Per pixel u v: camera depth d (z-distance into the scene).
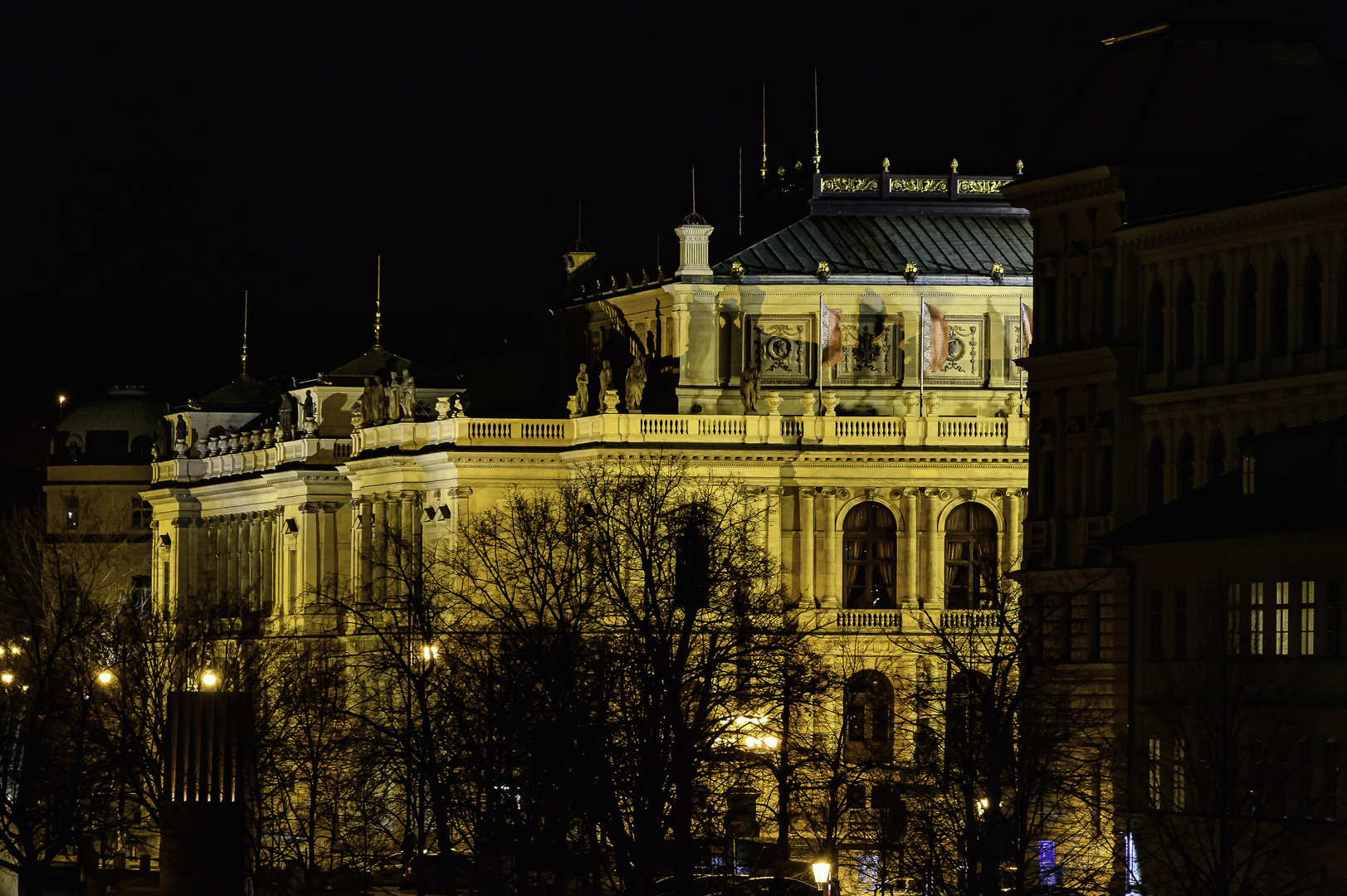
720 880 165.62
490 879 160.88
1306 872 156.75
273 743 199.50
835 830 183.25
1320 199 177.25
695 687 173.88
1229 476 180.88
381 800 185.38
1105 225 197.75
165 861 167.12
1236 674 167.00
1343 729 159.00
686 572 189.62
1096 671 186.25
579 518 194.12
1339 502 163.25
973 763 159.88
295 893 189.62
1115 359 195.25
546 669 165.50
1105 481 197.12
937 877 157.62
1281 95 198.25
